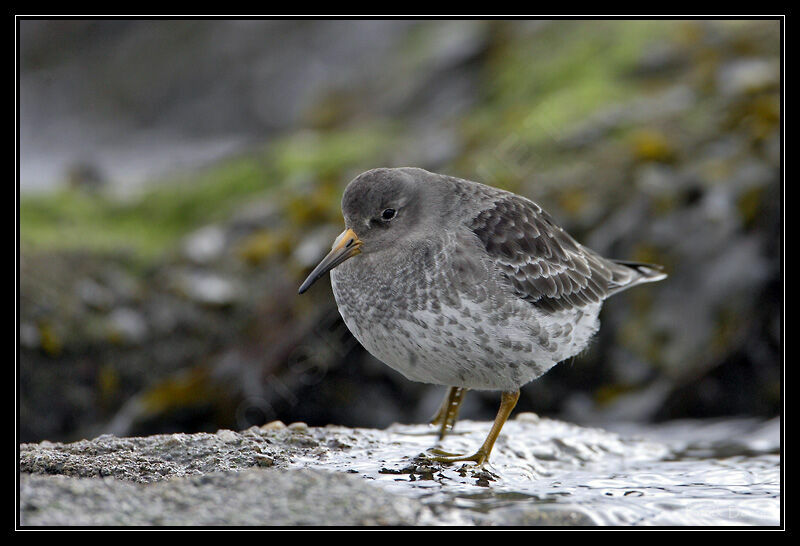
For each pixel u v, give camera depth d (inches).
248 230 579.8
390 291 311.9
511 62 713.6
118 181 710.5
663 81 614.9
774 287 490.9
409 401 506.9
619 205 519.8
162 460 285.1
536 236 335.9
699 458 354.0
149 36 855.7
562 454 338.6
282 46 830.5
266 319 513.0
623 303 499.5
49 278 536.4
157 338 531.2
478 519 241.8
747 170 510.6
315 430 335.6
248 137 802.2
